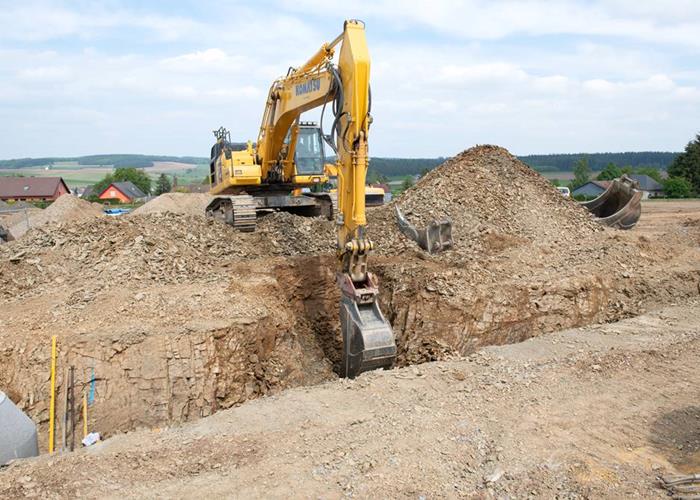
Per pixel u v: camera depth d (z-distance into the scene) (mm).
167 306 9492
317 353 11539
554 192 16922
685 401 7176
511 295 11461
